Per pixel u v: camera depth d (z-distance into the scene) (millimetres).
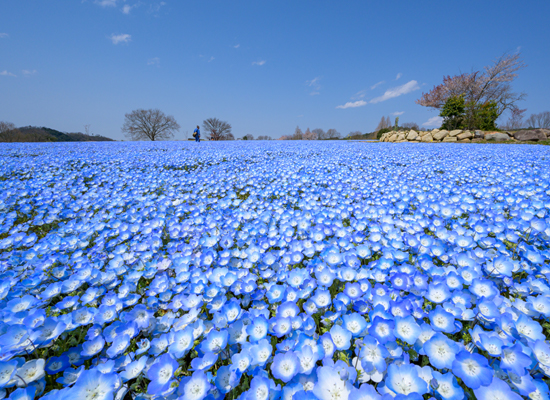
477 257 2416
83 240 3434
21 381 1411
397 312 1654
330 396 1218
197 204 4992
